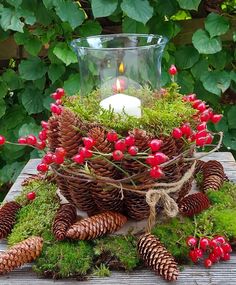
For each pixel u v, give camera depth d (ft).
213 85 5.00
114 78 2.72
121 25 5.31
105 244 2.48
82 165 2.51
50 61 5.24
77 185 2.56
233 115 5.24
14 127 5.35
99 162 2.45
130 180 2.48
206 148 5.20
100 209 2.70
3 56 5.37
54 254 2.43
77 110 2.63
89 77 2.74
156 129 2.52
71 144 2.50
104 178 2.45
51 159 2.51
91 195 2.62
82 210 2.75
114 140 2.41
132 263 2.41
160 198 2.51
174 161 2.47
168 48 5.09
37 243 2.44
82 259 2.41
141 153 2.38
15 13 4.71
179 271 2.40
